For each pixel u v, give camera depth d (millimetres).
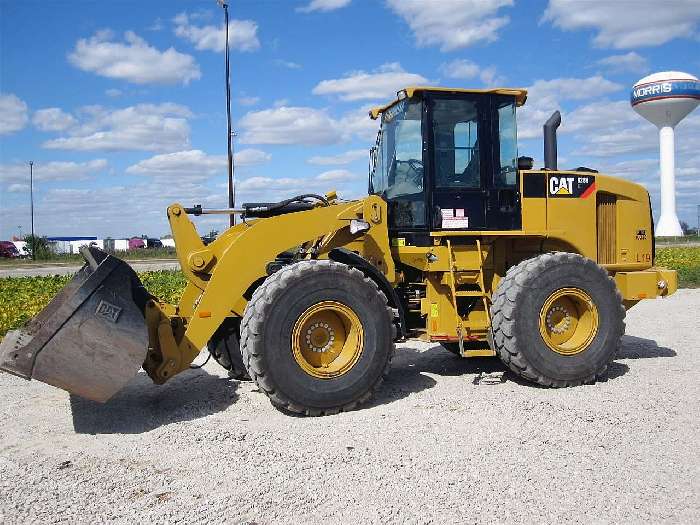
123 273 5199
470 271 6727
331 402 5566
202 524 3539
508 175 6855
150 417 5609
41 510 3750
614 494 3799
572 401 5828
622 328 6645
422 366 7664
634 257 7605
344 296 5688
